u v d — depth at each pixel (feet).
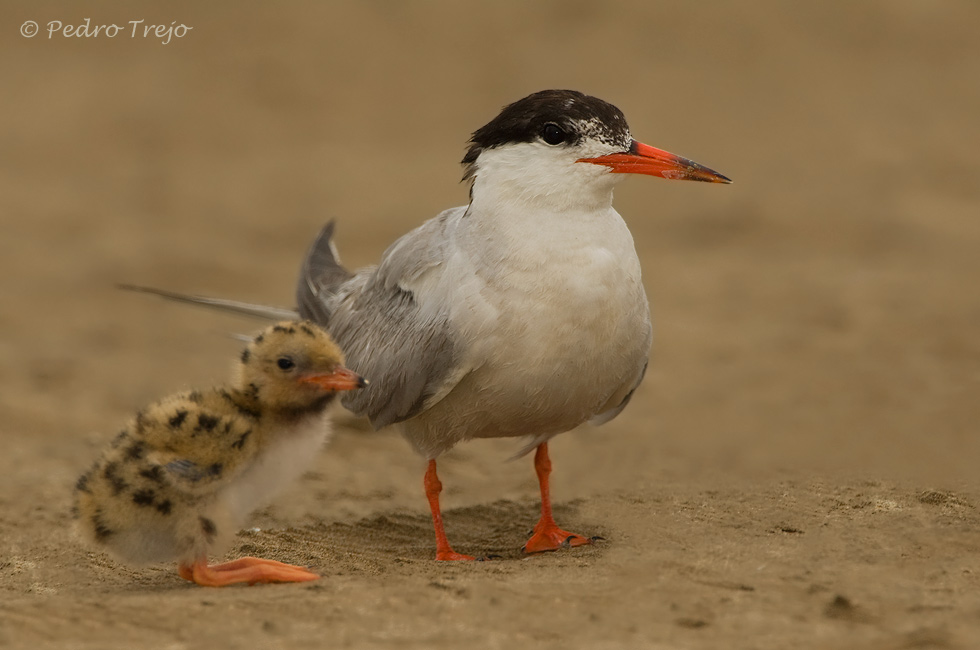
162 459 25.71
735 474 37.32
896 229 81.25
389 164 104.12
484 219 29.48
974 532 28.68
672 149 103.19
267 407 27.35
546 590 24.54
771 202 88.94
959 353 53.21
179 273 75.05
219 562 30.25
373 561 29.96
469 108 119.34
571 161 28.89
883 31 129.08
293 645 21.44
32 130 112.06
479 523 34.55
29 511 35.27
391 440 45.62
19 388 52.21
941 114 109.70
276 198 94.43
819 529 29.96
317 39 133.39
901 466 36.52
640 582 25.07
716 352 56.29
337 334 34.12
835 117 110.22
